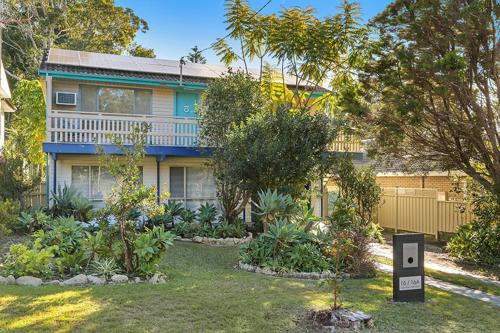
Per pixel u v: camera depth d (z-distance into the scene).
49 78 15.58
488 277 10.82
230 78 15.13
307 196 14.02
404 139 12.38
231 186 14.39
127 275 8.05
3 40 32.91
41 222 12.76
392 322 6.27
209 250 11.93
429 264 12.18
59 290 6.88
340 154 15.20
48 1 33.69
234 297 6.93
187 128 16.97
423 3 10.75
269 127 13.15
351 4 17.45
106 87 17.20
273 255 9.77
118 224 8.37
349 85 13.98
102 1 35.41
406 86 11.24
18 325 5.29
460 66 9.94
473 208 14.19
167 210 14.82
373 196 15.84
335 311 6.14
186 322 5.71
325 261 9.54
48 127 15.21
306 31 17.73
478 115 11.29
